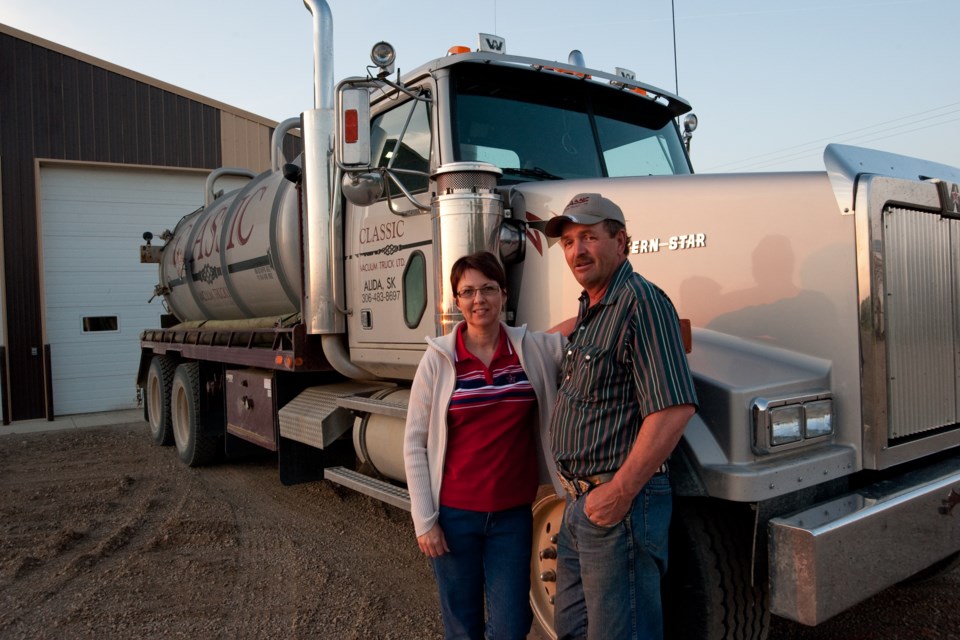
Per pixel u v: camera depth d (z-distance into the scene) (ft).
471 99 13.61
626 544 7.06
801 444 8.66
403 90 13.11
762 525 8.16
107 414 43.98
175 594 13.83
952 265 10.40
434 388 8.41
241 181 47.65
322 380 19.21
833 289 9.32
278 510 19.80
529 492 8.52
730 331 10.12
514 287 12.71
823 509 8.33
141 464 26.99
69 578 14.80
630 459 6.80
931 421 9.95
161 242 46.34
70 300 43.98
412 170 13.83
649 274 11.03
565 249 7.83
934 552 9.11
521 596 8.34
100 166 44.24
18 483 24.21
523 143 13.98
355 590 13.85
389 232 14.76
